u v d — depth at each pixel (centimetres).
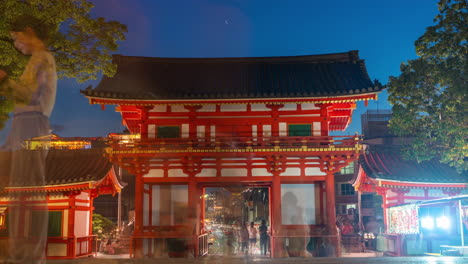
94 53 1770
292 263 1709
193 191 2666
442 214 2848
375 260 1631
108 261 1875
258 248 3131
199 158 2680
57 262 1806
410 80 2608
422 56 2648
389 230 3002
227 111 2794
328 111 2808
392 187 2966
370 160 3209
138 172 2662
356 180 3531
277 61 3250
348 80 2880
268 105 2780
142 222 2622
